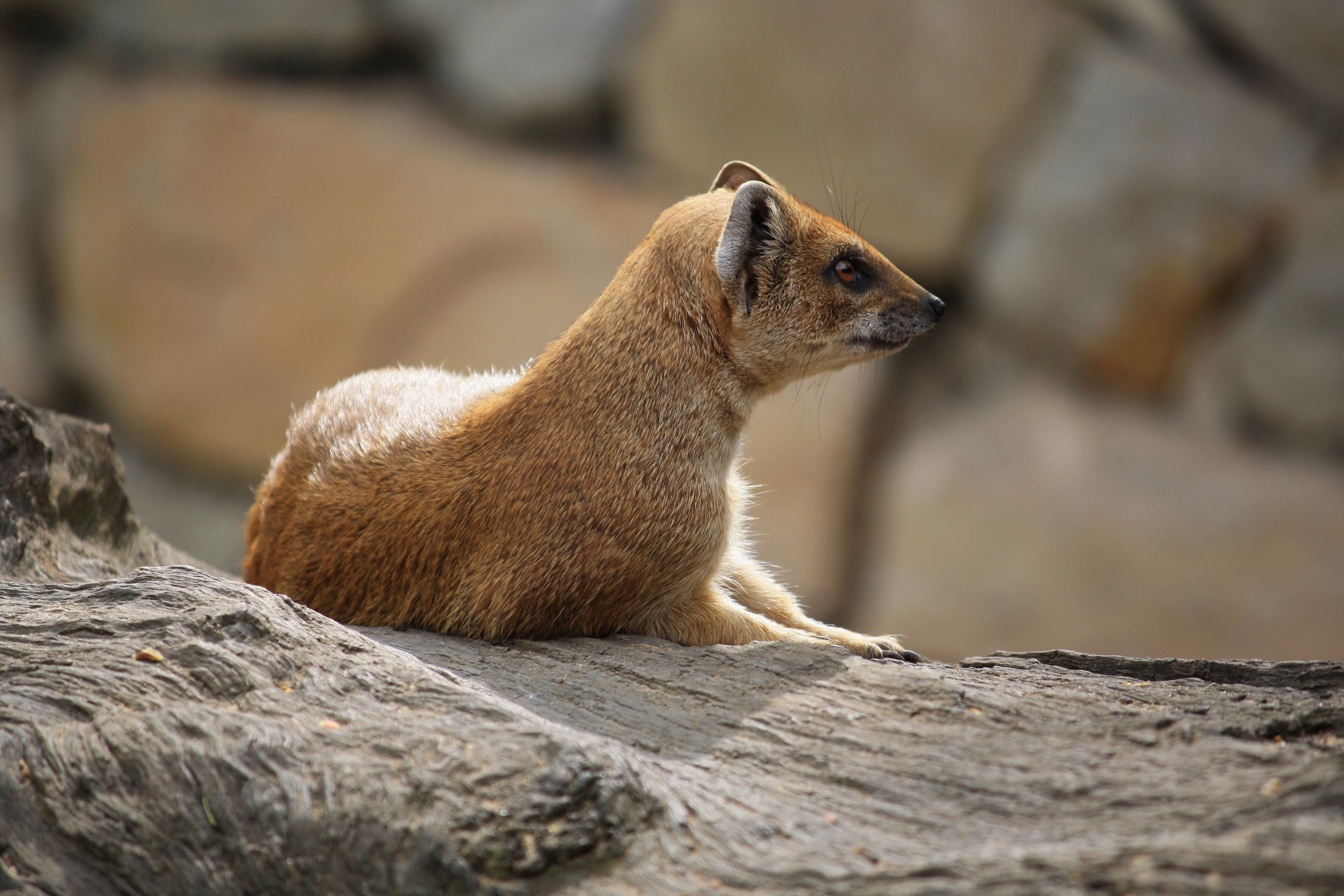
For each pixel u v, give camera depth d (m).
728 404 6.23
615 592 5.80
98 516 6.93
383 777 3.98
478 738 4.11
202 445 17.11
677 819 3.93
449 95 17.55
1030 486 15.19
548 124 17.27
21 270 17.48
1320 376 14.80
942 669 5.38
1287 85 15.77
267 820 3.93
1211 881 3.34
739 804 4.05
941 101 16.03
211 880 3.89
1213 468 14.93
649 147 16.95
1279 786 3.85
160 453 17.44
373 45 17.61
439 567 5.95
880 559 15.66
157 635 4.56
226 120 17.05
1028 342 16.17
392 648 4.81
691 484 5.92
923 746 4.38
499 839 3.78
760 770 4.33
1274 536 14.31
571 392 6.00
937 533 15.34
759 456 15.98
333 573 6.28
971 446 15.63
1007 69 16.02
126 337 17.16
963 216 16.27
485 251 16.61
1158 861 3.43
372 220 16.72
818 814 4.03
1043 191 15.83
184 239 16.98
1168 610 14.36
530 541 5.76
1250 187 15.39
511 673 5.21
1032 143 16.08
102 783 4.04
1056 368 16.11
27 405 6.74
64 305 17.47
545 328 16.33
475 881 3.73
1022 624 14.84
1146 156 15.54
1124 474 15.05
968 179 16.16
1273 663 5.34
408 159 16.77
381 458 6.35
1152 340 15.68
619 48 17.00
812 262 6.43
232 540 16.73
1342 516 14.23
